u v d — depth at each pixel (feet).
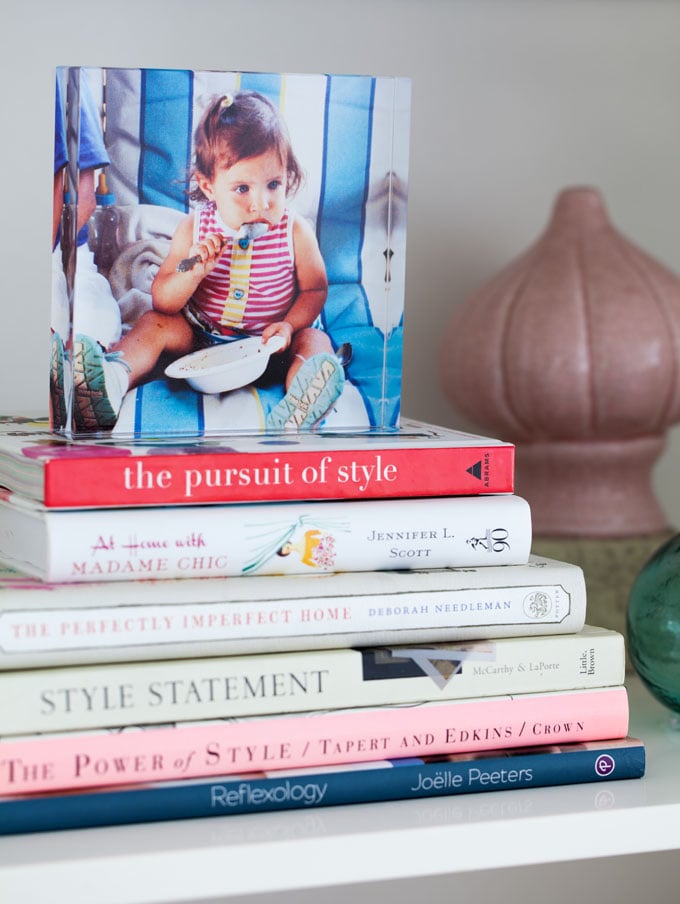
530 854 1.80
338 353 2.14
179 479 1.82
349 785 1.83
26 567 1.82
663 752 2.15
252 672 1.79
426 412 3.22
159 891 1.64
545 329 2.74
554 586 1.96
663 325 2.76
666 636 2.23
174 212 2.00
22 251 2.86
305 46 3.00
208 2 2.92
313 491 1.90
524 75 3.19
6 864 1.59
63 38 2.83
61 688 1.71
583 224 2.87
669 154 3.34
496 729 1.92
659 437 2.91
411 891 3.11
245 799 1.78
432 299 3.19
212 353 2.05
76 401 1.98
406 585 1.88
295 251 2.08
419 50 3.09
